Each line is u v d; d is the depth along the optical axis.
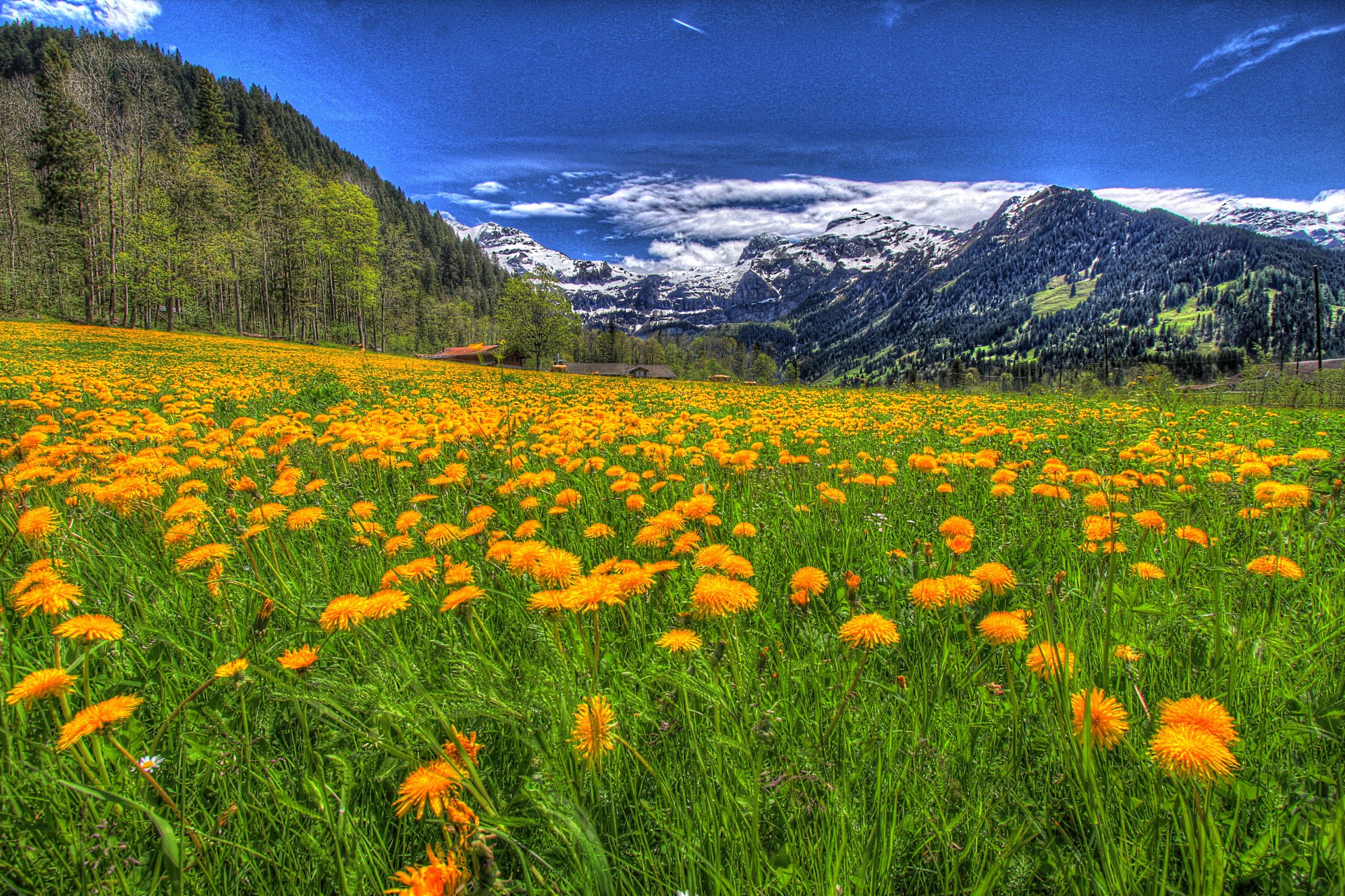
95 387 9.58
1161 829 1.21
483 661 1.49
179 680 1.63
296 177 72.81
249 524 2.69
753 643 1.87
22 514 2.80
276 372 19.05
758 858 1.13
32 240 64.88
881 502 3.73
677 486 4.08
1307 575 2.28
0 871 1.04
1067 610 1.92
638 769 1.40
